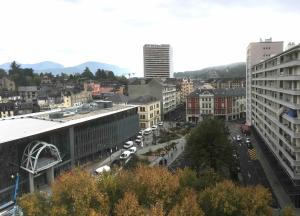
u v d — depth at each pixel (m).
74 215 47.12
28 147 77.19
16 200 66.25
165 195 51.19
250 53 145.50
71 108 122.75
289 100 71.62
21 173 76.25
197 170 80.75
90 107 124.00
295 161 65.06
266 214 48.38
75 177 54.72
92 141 103.75
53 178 83.06
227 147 82.00
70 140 91.56
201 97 184.88
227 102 184.75
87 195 48.97
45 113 110.25
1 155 70.62
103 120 110.25
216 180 61.66
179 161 99.44
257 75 124.06
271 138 91.50
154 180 52.28
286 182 75.06
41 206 50.97
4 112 151.62
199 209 46.03
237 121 184.75
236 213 47.53
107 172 64.50
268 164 95.69
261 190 51.84
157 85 190.62
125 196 48.06
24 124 87.75
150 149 115.81
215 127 85.56
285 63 71.38
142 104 161.25
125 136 127.25
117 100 171.38
